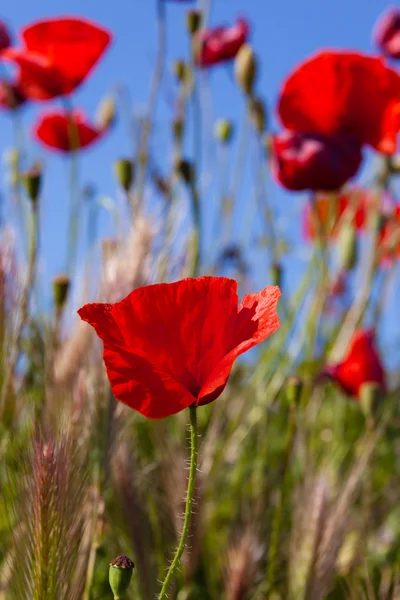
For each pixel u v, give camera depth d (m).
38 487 0.49
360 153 0.80
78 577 0.52
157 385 0.45
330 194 0.85
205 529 0.70
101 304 0.45
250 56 0.88
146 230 0.61
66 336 0.64
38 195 0.63
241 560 0.67
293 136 0.80
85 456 0.56
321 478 0.65
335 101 0.80
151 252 0.61
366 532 0.75
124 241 0.62
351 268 0.93
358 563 0.73
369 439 0.74
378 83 0.79
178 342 0.45
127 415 0.59
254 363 1.04
